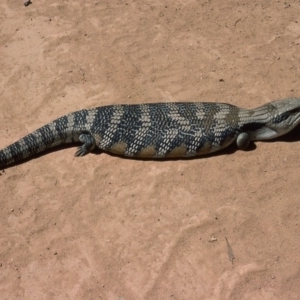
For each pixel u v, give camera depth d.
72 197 0.79
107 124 0.82
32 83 0.95
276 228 0.74
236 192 0.78
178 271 0.71
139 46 1.01
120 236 0.75
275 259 0.72
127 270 0.72
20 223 0.77
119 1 1.11
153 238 0.74
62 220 0.77
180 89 0.93
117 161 0.83
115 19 1.07
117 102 0.91
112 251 0.73
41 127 0.84
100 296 0.70
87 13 1.08
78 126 0.83
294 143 0.84
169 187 0.79
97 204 0.78
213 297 0.69
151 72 0.96
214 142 0.81
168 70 0.96
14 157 0.82
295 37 1.02
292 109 0.81
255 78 0.94
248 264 0.71
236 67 0.96
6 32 1.05
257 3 1.09
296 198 0.77
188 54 0.99
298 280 0.70
